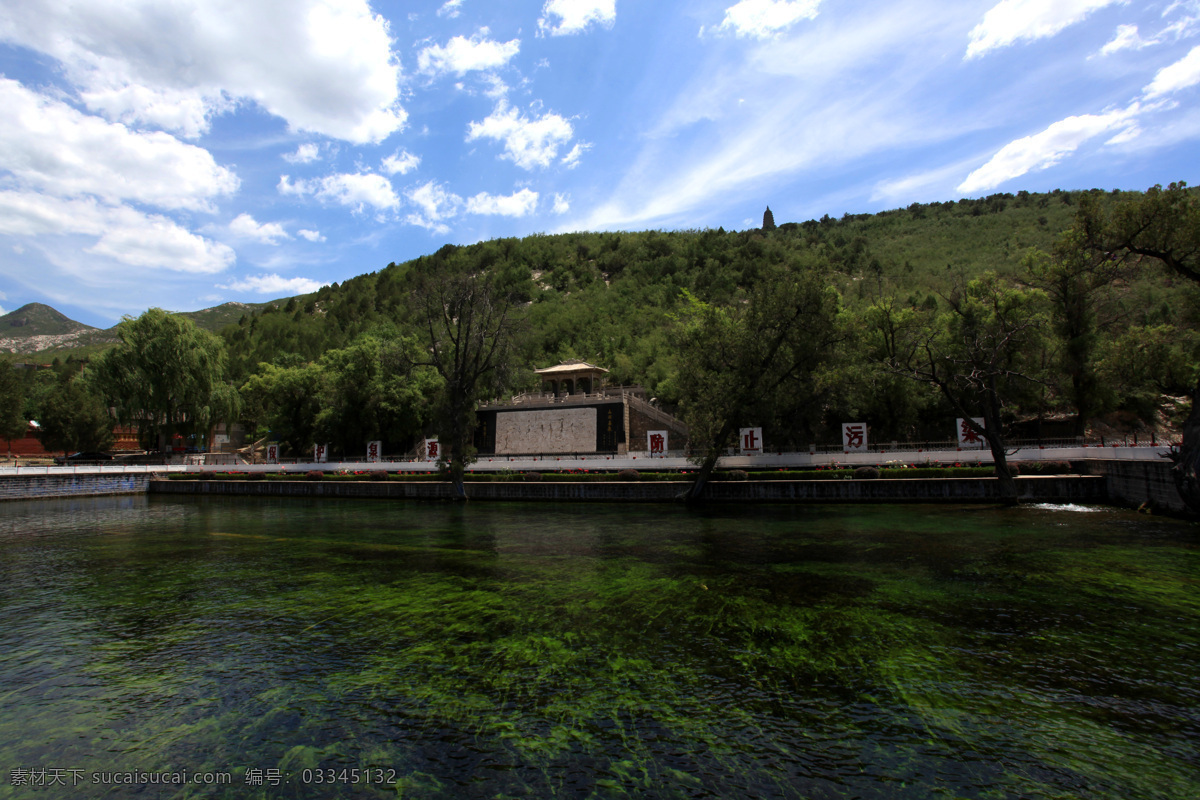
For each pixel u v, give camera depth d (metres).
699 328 47.03
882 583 17.41
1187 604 14.98
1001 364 42.47
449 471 44.53
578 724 9.36
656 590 17.17
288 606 16.41
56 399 70.19
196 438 76.06
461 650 12.66
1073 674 11.02
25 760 8.80
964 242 115.75
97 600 17.41
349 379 59.44
